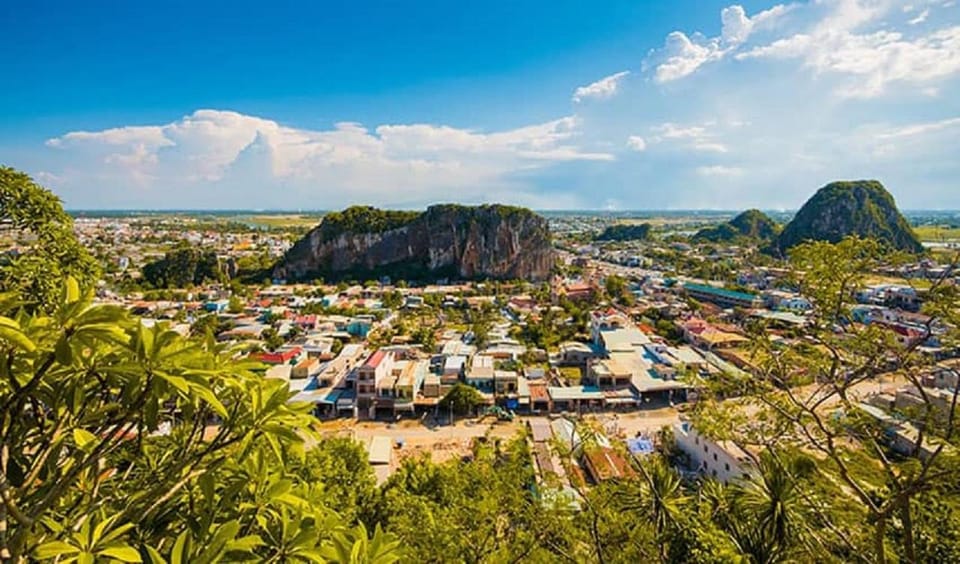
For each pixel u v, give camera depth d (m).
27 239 10.60
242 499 4.95
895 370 7.23
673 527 10.68
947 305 6.50
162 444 5.58
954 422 6.79
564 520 10.72
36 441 3.84
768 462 10.34
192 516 4.58
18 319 3.33
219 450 4.57
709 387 9.07
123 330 3.50
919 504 8.30
